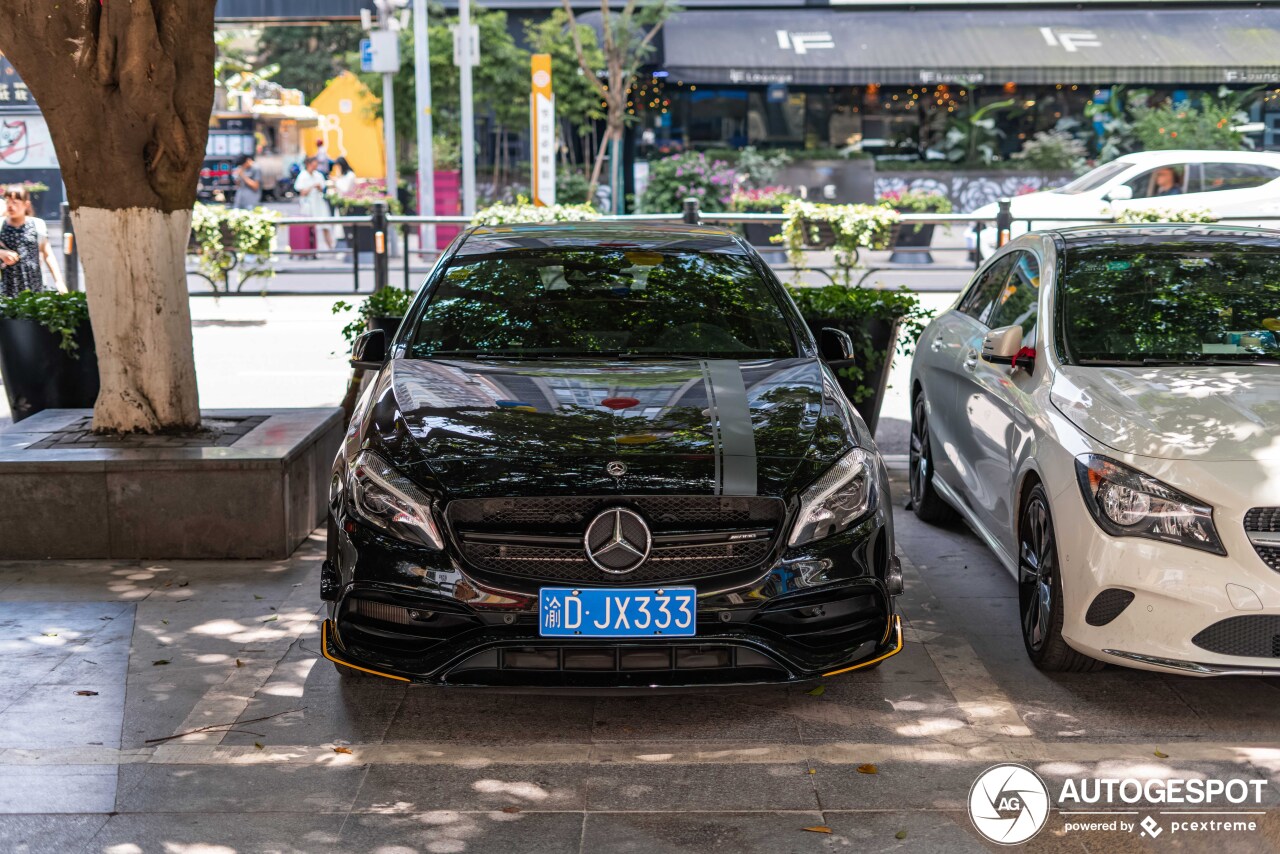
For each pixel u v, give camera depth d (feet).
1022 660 17.04
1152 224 20.57
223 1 80.59
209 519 21.20
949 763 14.07
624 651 13.88
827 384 16.67
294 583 20.15
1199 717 15.23
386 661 14.20
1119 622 14.56
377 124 78.84
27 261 37.35
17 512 21.13
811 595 14.16
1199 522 14.11
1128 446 14.79
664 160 69.72
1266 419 14.99
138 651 17.31
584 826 12.68
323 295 53.93
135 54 21.20
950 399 21.52
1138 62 74.38
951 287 53.98
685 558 13.91
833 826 12.69
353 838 12.45
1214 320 17.80
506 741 14.64
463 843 12.35
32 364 27.78
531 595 13.78
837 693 15.98
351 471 14.90
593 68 74.18
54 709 15.46
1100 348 17.51
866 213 45.27
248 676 16.48
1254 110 78.59
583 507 13.89
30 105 72.38
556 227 21.07
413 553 14.03
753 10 77.92
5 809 12.99
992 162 77.41
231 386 36.06
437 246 67.10
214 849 12.23
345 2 80.43
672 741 14.64
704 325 18.16
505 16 76.02
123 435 22.67
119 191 22.09
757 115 78.54
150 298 22.50
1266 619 13.94
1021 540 17.22
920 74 74.08
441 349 17.71
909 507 24.88
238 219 48.34
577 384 16.16
